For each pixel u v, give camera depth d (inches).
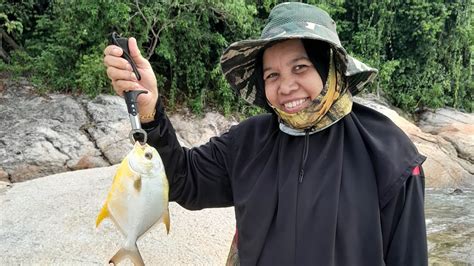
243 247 25.6
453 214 108.7
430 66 220.8
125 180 24.3
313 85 24.3
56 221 68.6
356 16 213.6
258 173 26.1
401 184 23.1
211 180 28.5
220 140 29.1
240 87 29.3
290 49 24.4
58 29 151.5
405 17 213.8
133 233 24.3
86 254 58.1
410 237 23.1
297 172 24.5
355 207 23.3
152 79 26.6
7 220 69.6
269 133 27.0
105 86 144.6
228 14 157.3
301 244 23.4
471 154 163.6
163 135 26.9
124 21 144.1
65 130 122.3
